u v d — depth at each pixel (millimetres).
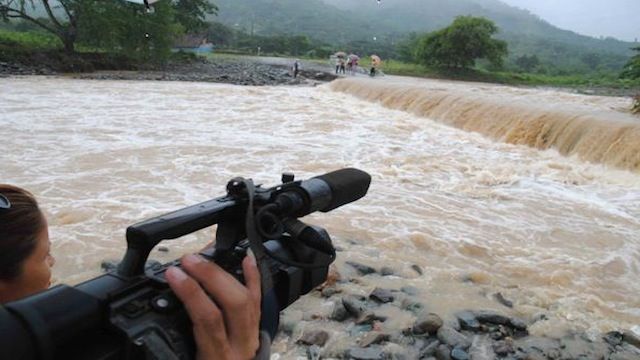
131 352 1011
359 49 83312
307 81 33156
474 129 15023
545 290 5336
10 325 865
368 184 1629
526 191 9180
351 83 24234
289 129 14281
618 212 8219
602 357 4086
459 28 50750
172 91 22922
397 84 23234
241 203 1322
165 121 14586
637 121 11953
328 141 12750
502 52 52438
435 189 8961
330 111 18281
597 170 10891
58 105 16781
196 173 9258
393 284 5203
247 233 1231
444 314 4633
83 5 31562
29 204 1262
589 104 19406
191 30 54438
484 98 16469
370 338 4078
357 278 5281
